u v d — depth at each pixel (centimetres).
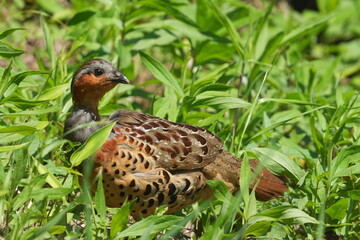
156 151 859
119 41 1175
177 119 1023
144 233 688
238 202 754
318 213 870
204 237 747
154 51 1537
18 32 1382
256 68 1208
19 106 864
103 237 772
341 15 1878
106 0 1272
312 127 1020
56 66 977
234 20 1347
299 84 1353
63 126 920
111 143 833
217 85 999
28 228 768
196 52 1309
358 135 968
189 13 1363
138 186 844
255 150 867
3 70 903
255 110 1134
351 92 1176
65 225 772
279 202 926
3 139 816
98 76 879
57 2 1551
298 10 2169
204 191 907
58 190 755
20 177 744
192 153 882
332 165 877
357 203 883
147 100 1448
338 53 1966
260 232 775
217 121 1048
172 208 888
